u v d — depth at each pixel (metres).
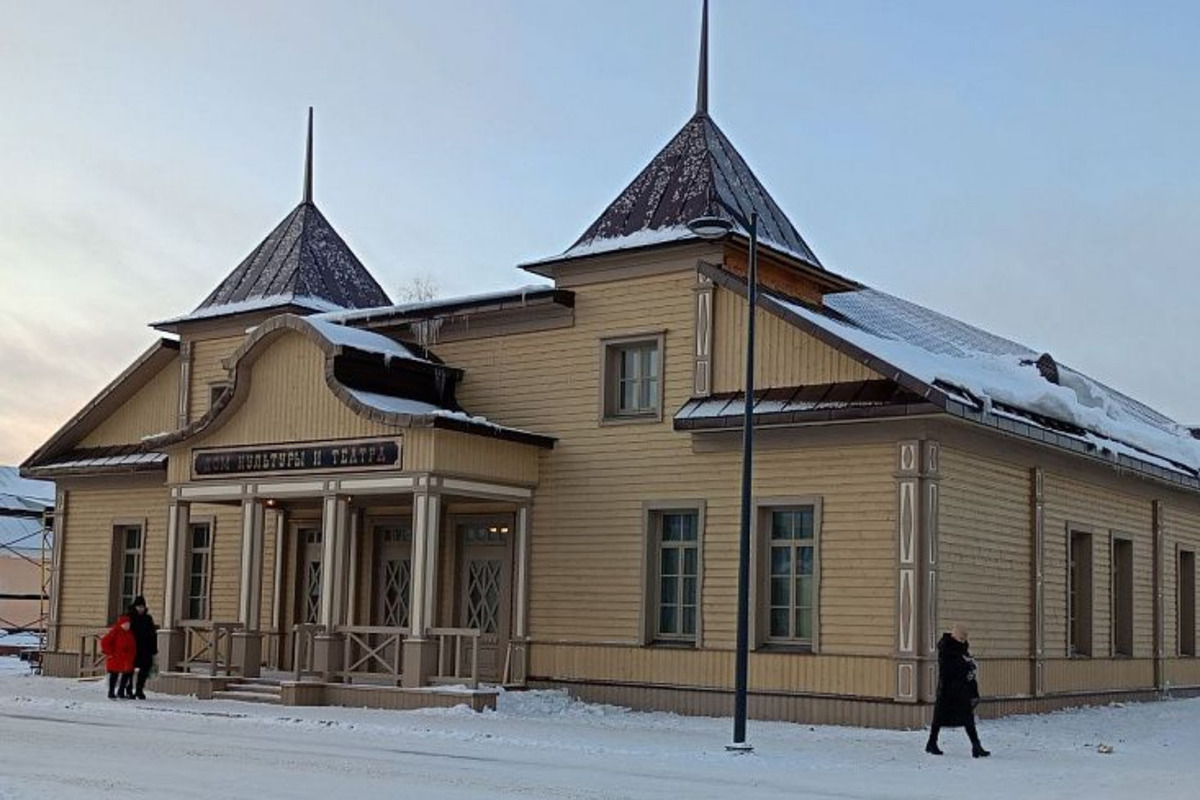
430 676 23.08
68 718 20.94
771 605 22.48
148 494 31.50
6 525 53.66
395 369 25.34
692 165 25.61
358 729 19.45
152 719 20.88
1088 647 26.38
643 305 24.42
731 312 23.28
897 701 20.72
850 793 13.58
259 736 18.38
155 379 32.06
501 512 25.77
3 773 13.85
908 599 20.77
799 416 21.39
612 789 13.41
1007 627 23.06
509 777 14.21
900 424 21.12
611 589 24.11
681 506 23.47
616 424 24.44
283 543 28.75
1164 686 29.41
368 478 23.86
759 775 15.04
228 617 29.38
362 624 27.16
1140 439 28.59
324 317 28.53
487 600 25.83
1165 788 14.59
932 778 15.14
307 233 32.88
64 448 33.00
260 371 25.61
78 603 32.25
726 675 22.64
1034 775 15.59
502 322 26.09
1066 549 25.33
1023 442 23.44
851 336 21.91
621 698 23.70
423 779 13.90
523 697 23.50
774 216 26.34
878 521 21.25
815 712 21.52
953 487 21.58
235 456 25.70
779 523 22.58
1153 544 29.58
